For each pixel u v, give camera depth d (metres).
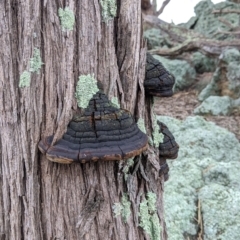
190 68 3.65
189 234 1.54
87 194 0.98
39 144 0.94
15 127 0.95
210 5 4.13
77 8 0.94
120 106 0.99
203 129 2.31
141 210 1.04
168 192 1.67
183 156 2.08
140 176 1.04
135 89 1.01
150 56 1.08
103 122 0.91
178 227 1.53
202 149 2.14
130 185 1.01
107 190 0.99
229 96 3.17
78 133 0.91
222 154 2.14
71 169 0.97
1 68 0.93
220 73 3.25
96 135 0.90
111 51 0.97
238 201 1.57
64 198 0.97
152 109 1.08
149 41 3.89
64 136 0.91
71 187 0.97
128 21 0.97
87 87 0.94
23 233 0.98
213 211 1.56
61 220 0.98
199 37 3.46
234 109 2.97
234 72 3.13
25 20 0.92
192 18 4.24
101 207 0.99
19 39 0.93
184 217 1.56
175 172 1.82
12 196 0.97
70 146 0.90
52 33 0.93
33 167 0.96
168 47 3.80
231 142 2.22
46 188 0.97
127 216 1.01
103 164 0.98
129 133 0.92
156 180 1.07
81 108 0.94
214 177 1.75
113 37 0.97
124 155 0.89
